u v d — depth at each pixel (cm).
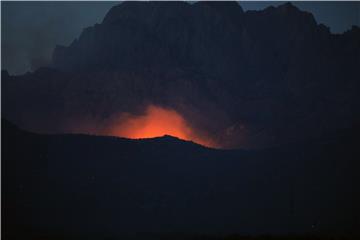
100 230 19412
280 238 17625
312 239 17762
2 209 19262
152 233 19200
